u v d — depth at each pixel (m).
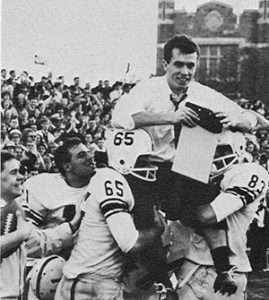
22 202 5.83
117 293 5.29
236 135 5.94
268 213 6.60
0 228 5.50
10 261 5.48
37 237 5.62
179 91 5.81
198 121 5.63
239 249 5.77
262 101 6.38
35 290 5.49
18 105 6.69
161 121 5.63
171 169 5.61
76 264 5.23
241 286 5.80
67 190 5.87
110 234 5.19
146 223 5.29
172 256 5.67
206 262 5.69
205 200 5.61
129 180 5.35
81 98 6.66
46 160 6.13
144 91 5.75
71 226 5.57
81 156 5.85
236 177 5.75
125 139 5.50
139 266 5.43
